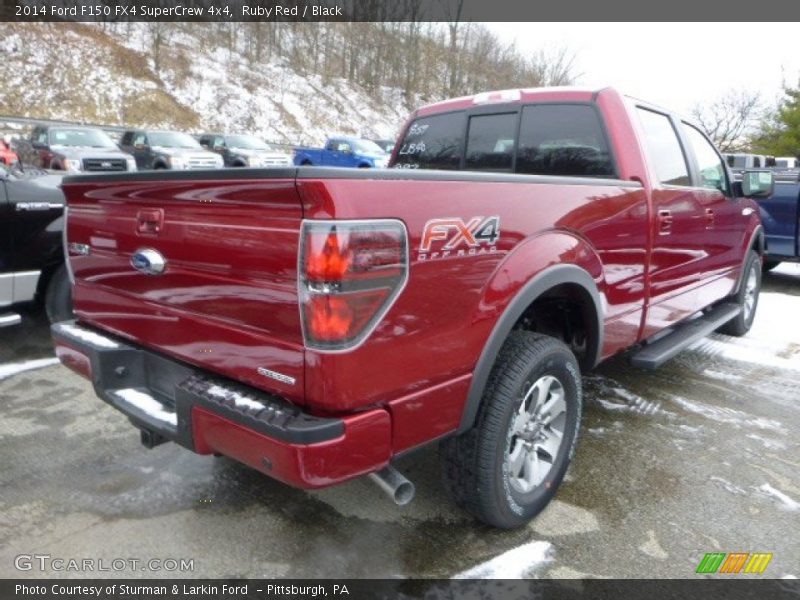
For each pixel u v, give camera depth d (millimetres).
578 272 2688
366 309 1838
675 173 3828
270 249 1879
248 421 1909
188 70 32719
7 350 4707
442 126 4223
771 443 3498
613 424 3717
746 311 5574
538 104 3664
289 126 33250
